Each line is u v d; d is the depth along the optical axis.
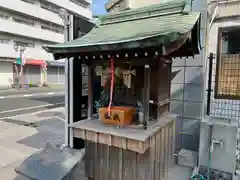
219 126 2.71
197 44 2.41
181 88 3.70
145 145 1.94
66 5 22.08
